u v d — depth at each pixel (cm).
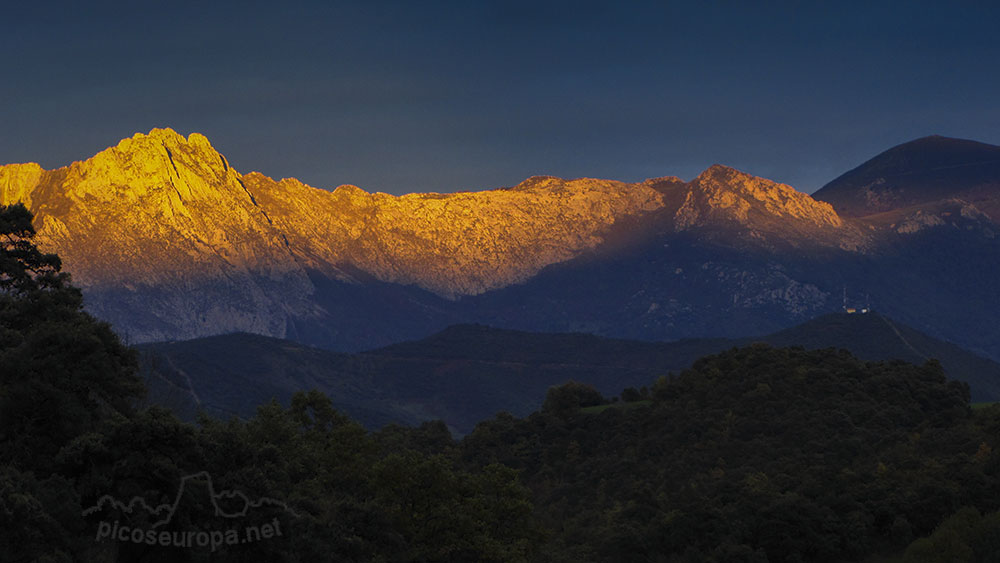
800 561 14312
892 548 14725
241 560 7588
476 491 11119
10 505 6247
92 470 7000
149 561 6994
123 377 8469
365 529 9306
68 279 9900
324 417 12262
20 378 7519
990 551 14012
